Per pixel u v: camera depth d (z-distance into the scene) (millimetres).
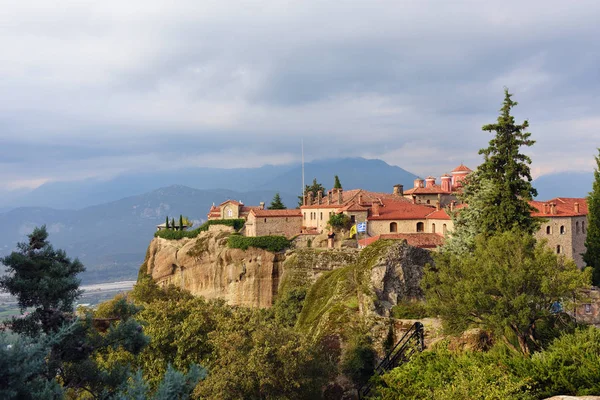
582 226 78875
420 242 73875
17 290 22984
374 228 86250
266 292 88500
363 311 41938
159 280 111125
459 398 22141
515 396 21781
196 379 20156
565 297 31578
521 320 28953
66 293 23828
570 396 21734
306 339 33094
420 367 27922
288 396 30156
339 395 36281
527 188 47594
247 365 29828
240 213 113688
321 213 93688
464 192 55188
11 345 17219
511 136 48250
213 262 99875
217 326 38156
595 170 62750
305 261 72750
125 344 23953
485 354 27578
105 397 21625
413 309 41062
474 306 30453
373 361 37906
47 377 21281
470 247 49812
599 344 25000
